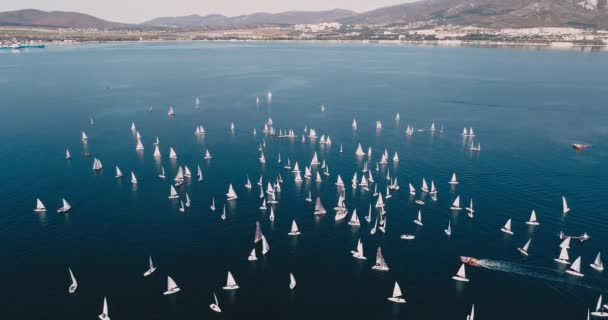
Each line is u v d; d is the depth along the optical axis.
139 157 185.88
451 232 124.69
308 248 116.62
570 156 186.62
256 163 179.50
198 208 139.12
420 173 167.88
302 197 147.12
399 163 179.00
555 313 93.38
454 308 94.69
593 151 193.12
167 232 124.50
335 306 95.19
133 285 101.44
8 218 132.12
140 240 120.25
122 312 93.00
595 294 98.88
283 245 118.00
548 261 110.56
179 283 102.25
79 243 118.62
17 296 97.75
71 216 133.50
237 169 172.75
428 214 135.25
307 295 98.56
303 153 192.12
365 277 104.75
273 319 91.44
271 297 97.88
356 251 114.69
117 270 106.88
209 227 127.44
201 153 191.88
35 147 198.25
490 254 113.69
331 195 148.75
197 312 93.25
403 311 93.81
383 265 106.94
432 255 113.50
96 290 99.75
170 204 142.00
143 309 93.94
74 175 165.75
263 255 113.25
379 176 165.00
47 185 156.25
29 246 117.06
